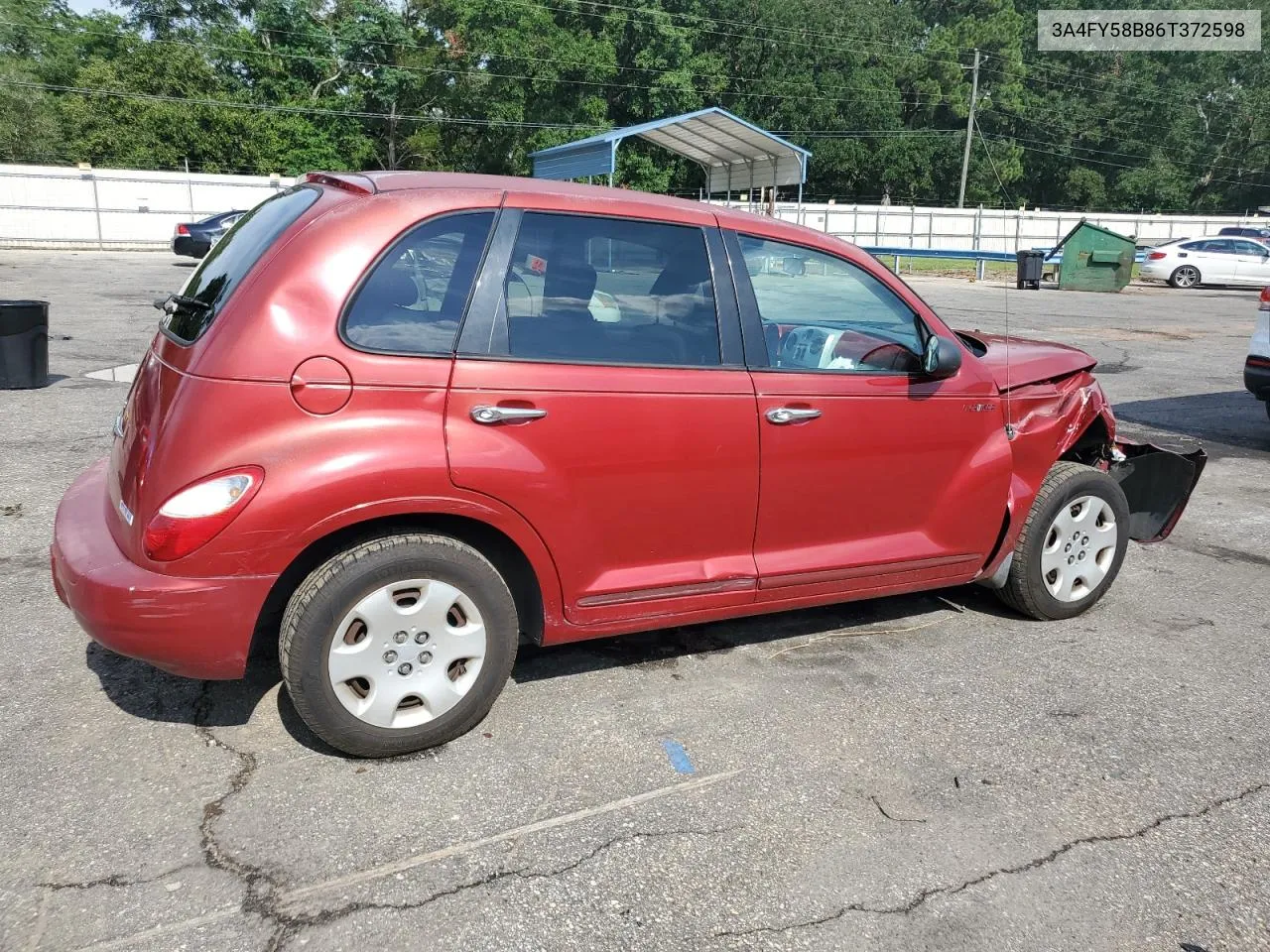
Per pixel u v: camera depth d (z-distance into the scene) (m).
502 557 3.29
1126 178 65.44
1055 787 3.08
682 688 3.65
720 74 53.69
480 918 2.40
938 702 3.62
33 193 29.05
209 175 31.20
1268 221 46.53
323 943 2.29
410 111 49.53
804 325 3.66
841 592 3.83
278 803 2.82
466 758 3.12
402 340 2.90
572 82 49.78
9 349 8.38
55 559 3.04
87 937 2.28
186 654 2.78
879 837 2.79
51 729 3.18
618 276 3.27
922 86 57.66
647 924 2.41
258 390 2.73
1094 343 14.68
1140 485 4.92
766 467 3.49
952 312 18.33
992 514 4.08
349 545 2.93
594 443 3.15
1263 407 9.89
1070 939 2.41
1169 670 3.96
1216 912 2.53
